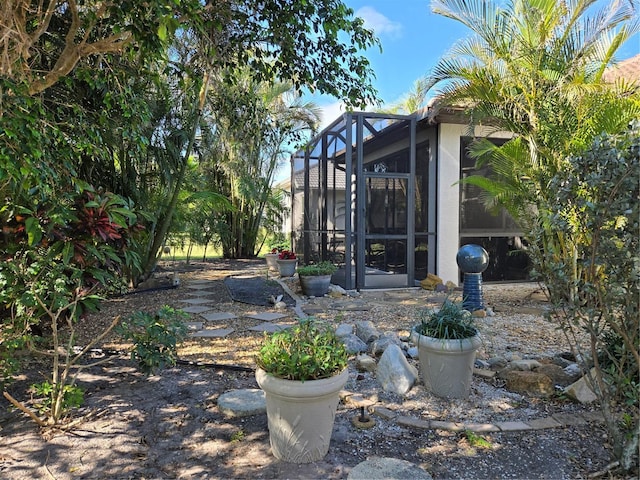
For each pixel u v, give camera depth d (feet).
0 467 7.75
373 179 27.78
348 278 27.07
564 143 18.69
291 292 27.09
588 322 8.09
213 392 11.14
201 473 7.58
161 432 9.05
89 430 9.13
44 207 9.25
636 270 7.18
